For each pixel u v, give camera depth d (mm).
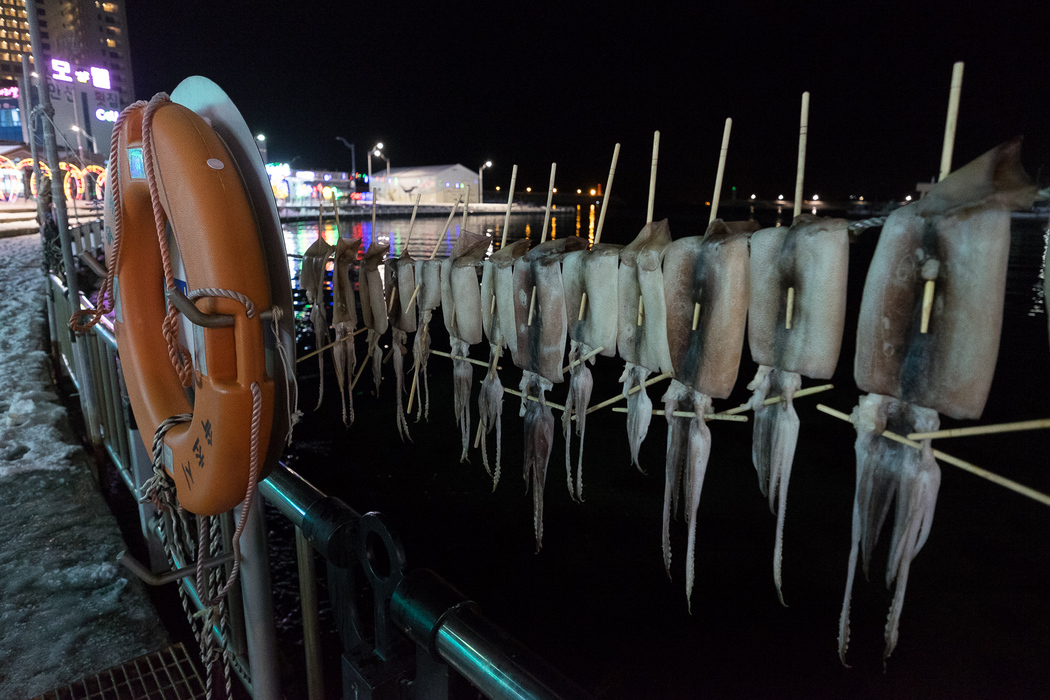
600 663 4164
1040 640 4367
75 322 1677
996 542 5621
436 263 2393
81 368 4777
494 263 1954
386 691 1319
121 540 3150
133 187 1535
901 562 1154
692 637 4410
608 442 7703
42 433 4512
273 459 1504
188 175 1233
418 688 1283
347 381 2820
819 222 1174
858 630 4492
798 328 1211
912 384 1069
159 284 1681
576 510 6023
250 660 1913
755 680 4047
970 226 980
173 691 2273
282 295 1401
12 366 6340
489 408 2078
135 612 2637
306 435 7656
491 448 7344
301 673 3420
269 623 1887
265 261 1307
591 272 1610
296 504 1556
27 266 15641
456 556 5273
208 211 1220
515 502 6145
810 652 4289
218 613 1550
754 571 5168
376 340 2770
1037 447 7832
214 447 1304
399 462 6938
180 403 1643
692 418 1459
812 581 5047
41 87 5422
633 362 1583
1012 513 6145
